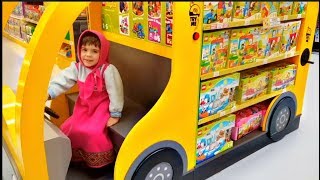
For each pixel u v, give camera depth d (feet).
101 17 6.57
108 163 6.03
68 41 10.41
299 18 7.36
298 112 8.66
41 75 4.31
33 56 4.17
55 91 6.02
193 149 5.98
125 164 5.08
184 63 5.04
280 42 7.02
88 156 5.92
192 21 4.80
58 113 7.10
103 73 5.84
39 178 4.78
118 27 6.08
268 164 7.18
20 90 4.39
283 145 8.04
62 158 5.06
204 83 5.57
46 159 4.88
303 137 8.43
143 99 6.53
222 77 5.91
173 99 5.21
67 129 6.09
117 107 5.89
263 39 6.51
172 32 4.74
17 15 17.03
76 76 6.09
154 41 5.21
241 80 6.61
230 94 6.44
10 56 14.17
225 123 6.55
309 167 7.06
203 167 6.36
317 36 15.97
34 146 4.58
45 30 4.16
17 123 4.56
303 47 7.77
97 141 5.75
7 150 5.63
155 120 5.14
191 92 5.41
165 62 5.64
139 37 5.53
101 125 5.81
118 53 6.89
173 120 5.38
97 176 6.12
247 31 6.05
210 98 5.84
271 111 7.67
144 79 6.30
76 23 7.48
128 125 5.84
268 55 6.81
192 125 5.73
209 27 5.09
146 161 5.24
